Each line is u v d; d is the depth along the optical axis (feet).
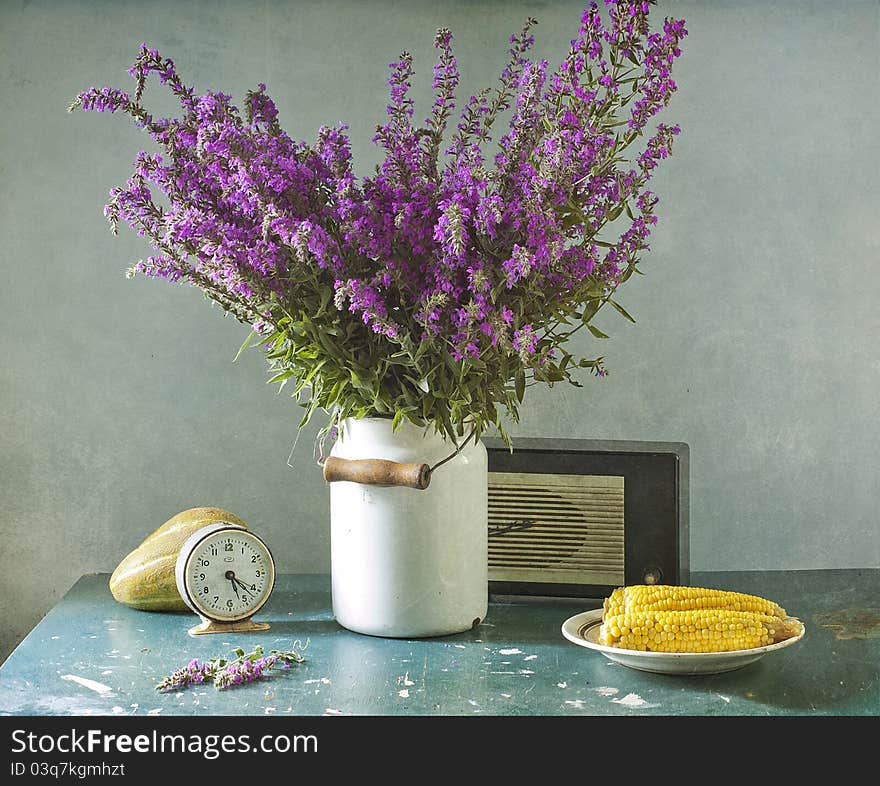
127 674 4.04
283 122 5.79
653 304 5.90
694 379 5.93
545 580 4.97
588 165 4.11
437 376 4.16
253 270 4.04
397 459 4.33
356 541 4.45
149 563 4.84
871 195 5.93
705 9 5.84
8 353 5.79
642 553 4.88
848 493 6.01
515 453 4.96
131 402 5.84
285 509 5.90
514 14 5.77
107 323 5.80
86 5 5.70
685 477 4.97
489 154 5.79
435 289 4.08
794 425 5.98
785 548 6.01
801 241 5.92
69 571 5.87
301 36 5.77
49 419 5.82
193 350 5.83
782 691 3.85
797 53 5.87
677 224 5.89
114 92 4.12
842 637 4.54
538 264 3.97
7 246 5.74
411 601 4.40
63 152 5.72
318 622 4.73
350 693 3.83
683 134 5.86
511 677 3.99
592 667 4.11
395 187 4.23
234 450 5.88
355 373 4.18
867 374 5.98
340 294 3.82
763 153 5.89
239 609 4.58
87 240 5.77
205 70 5.76
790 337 5.95
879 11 5.87
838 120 5.90
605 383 5.90
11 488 5.83
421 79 5.80
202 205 4.15
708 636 3.86
